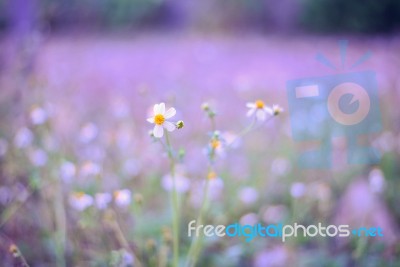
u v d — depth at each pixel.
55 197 2.50
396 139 3.40
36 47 4.36
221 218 2.55
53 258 2.35
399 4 12.36
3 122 3.28
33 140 2.99
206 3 14.26
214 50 8.30
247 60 7.59
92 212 2.34
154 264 2.18
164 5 13.78
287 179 3.10
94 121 3.88
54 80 4.46
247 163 3.24
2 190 2.63
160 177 3.00
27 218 2.51
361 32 12.83
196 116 3.98
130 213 2.53
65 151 3.08
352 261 2.35
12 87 3.64
